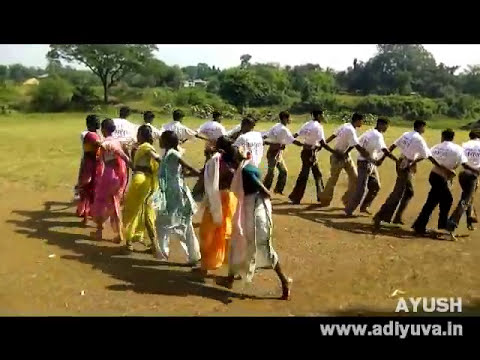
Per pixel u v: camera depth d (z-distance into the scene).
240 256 6.40
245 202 6.30
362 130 31.34
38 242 8.09
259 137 8.10
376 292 6.67
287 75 71.38
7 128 29.45
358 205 10.59
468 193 9.07
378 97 60.91
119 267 7.22
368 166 10.14
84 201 9.10
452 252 8.34
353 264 7.68
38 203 10.60
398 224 9.89
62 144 20.78
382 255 8.10
